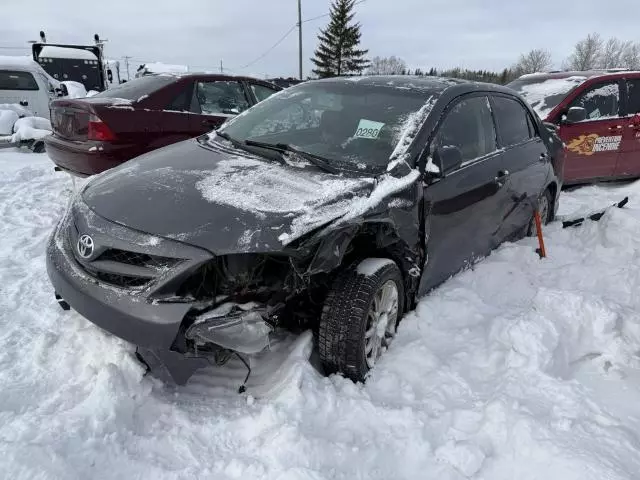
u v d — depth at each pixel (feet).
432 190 10.39
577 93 23.44
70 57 54.44
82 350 9.16
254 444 7.29
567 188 25.36
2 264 13.21
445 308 10.98
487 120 13.10
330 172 9.78
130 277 7.79
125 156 17.67
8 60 36.94
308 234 7.97
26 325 10.25
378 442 7.52
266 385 8.75
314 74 171.63
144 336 7.52
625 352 9.80
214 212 8.05
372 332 9.22
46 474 6.37
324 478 6.56
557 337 9.73
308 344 9.12
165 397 8.39
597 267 13.33
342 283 8.90
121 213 8.23
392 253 10.00
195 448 7.29
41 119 33.14
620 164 24.40
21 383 8.39
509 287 12.42
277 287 8.40
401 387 8.82
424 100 11.43
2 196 19.80
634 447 7.25
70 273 8.16
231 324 7.80
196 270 7.55
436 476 7.02
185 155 10.71
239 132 12.17
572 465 6.72
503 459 7.20
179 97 19.35
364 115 11.35
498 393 8.49
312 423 7.74
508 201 13.73
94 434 7.14
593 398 8.44
